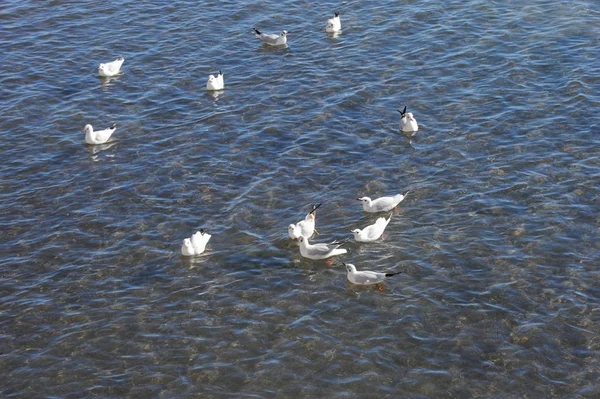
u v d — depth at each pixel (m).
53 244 37.25
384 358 30.42
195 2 60.84
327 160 42.75
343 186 40.69
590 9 56.56
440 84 48.97
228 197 40.16
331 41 54.72
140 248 36.81
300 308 33.12
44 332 32.25
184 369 30.22
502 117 45.38
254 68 51.97
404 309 32.81
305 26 57.00
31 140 45.34
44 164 43.22
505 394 28.73
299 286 34.38
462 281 34.12
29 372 30.38
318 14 58.56
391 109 46.91
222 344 31.34
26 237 37.78
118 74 51.69
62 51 54.47
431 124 45.31
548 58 50.72
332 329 31.91
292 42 55.00
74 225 38.47
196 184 41.16
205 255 36.28
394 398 28.67
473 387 29.05
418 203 39.16
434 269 34.91
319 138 44.53
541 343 30.83
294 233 36.69
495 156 42.25
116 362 30.69
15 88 50.31
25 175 42.41
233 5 60.31
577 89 47.31
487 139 43.66
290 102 48.06
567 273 34.22
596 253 35.25
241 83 50.34
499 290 33.50
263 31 56.44
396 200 38.62
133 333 32.03
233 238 37.38
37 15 59.09
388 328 31.86
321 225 38.19
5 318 33.00
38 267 35.88
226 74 51.47
